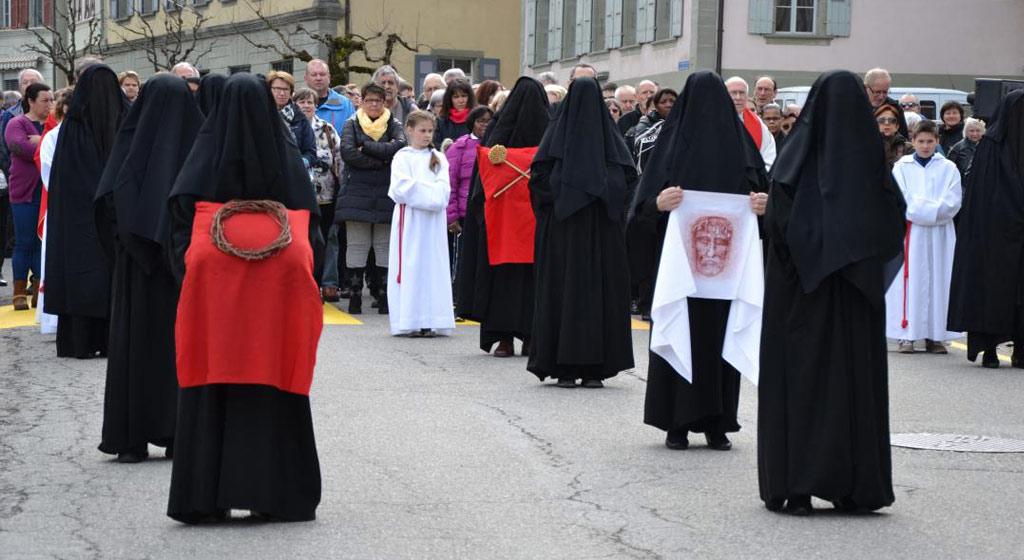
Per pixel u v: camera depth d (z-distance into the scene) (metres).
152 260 8.55
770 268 7.70
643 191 9.38
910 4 36.12
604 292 11.88
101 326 13.44
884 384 7.62
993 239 13.99
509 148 13.69
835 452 7.50
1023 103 14.09
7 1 57.22
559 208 11.71
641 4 37.94
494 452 9.22
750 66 35.84
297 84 43.28
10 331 15.34
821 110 7.66
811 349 7.54
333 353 13.68
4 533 7.20
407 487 8.24
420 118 14.96
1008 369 13.94
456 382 12.05
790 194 7.61
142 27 46.62
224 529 7.29
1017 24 36.41
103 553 6.84
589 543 7.07
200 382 7.21
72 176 13.12
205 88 9.27
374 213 16.75
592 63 40.69
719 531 7.32
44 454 9.09
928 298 15.02
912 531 7.38
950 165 15.04
